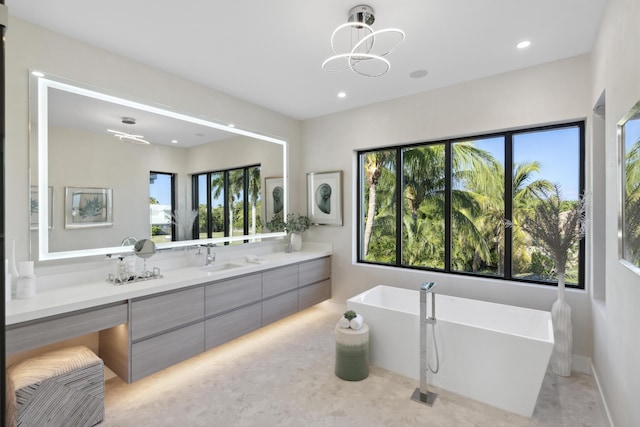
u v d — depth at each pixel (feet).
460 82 11.44
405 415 7.41
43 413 6.42
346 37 8.49
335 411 7.55
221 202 12.27
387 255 13.89
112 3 7.03
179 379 8.97
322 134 15.12
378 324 9.62
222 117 12.20
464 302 10.59
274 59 9.69
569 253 10.09
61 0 6.89
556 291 9.91
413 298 11.58
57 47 8.12
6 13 3.26
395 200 13.67
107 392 8.30
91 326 7.22
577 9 7.29
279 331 12.54
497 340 7.72
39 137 7.88
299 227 14.96
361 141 13.89
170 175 10.70
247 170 13.28
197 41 8.64
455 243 12.19
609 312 7.10
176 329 8.84
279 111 14.49
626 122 5.62
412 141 12.62
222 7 7.21
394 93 12.47
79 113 8.60
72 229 8.46
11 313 6.21
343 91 12.26
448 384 8.43
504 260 11.20
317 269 14.11
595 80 8.50
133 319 7.93
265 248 14.12
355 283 14.20
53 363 6.98
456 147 12.17
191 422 7.16
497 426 7.04
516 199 11.00
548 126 10.33
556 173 10.30
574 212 9.02
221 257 12.26
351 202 14.26
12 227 7.47
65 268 8.32
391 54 9.39
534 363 7.27
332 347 11.07
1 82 3.21
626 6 5.59
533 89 10.14
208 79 11.07
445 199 12.34
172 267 10.75
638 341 5.10
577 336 9.50
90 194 8.81
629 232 5.51
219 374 9.25
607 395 7.22
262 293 11.50
